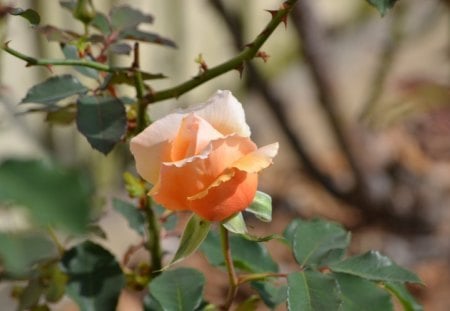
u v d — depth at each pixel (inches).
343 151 87.9
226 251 32.9
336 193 92.0
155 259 36.7
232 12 81.0
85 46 35.5
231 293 33.4
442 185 91.6
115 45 35.9
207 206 30.3
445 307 77.7
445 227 89.4
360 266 33.0
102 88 34.0
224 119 30.7
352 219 91.2
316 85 83.7
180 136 30.1
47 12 74.7
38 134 79.8
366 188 88.8
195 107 30.8
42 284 35.2
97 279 34.2
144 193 35.9
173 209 30.7
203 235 31.0
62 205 25.0
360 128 86.4
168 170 30.0
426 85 76.4
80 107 33.2
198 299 33.0
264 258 35.6
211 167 30.0
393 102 77.4
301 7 78.8
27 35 74.6
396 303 53.3
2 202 25.6
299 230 34.1
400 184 90.6
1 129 45.1
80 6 35.2
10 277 35.2
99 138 32.8
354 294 33.0
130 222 36.9
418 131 91.0
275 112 89.1
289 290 31.7
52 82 34.1
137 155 30.5
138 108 34.2
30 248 27.4
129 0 88.3
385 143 90.8
